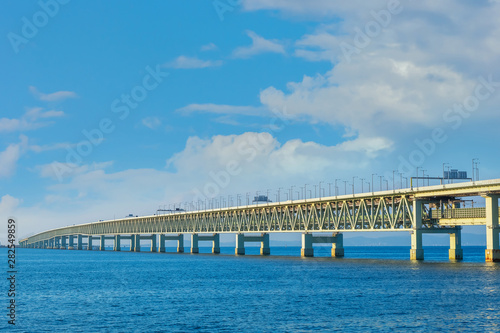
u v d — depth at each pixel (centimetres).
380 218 16212
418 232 15175
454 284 9925
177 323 6550
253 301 8231
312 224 19262
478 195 13725
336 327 6247
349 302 8019
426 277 11294
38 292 9644
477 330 6047
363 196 16512
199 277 12462
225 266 16538
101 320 6775
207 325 6419
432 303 7812
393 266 14888
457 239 15788
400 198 15662
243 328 6241
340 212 17562
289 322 6544
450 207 14838
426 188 14512
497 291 8938
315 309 7425
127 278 12538
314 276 12256
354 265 16062
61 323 6600
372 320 6619
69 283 11356
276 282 10994
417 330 6069
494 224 12912
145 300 8469
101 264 19225
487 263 13075
